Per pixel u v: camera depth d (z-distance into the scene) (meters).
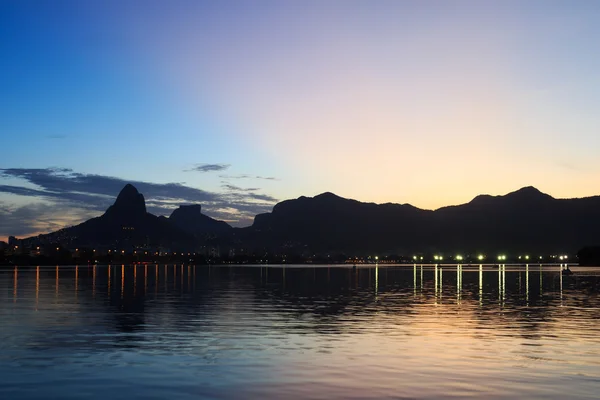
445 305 56.97
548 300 63.97
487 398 19.50
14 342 31.25
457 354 27.69
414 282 119.75
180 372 23.58
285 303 59.31
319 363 25.48
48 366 24.70
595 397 19.64
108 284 108.69
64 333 34.88
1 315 45.81
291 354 27.69
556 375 22.98
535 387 21.03
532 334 34.66
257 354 27.67
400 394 20.06
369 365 25.05
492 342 31.41
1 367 24.47
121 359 26.31
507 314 47.25
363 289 89.69
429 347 29.77
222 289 89.56
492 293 78.12
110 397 19.66
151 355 27.34
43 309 51.44
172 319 42.97
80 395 19.89
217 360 26.14
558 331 36.03
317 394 20.08
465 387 21.03
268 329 37.06
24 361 25.78
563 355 27.36
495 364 25.20
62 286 99.25
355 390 20.62
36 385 21.30
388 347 29.77
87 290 85.44
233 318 43.84
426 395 19.92
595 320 42.44
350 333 35.22
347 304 58.22
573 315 46.31
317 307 54.47
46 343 30.92
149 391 20.47
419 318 44.03
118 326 38.41
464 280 132.12
